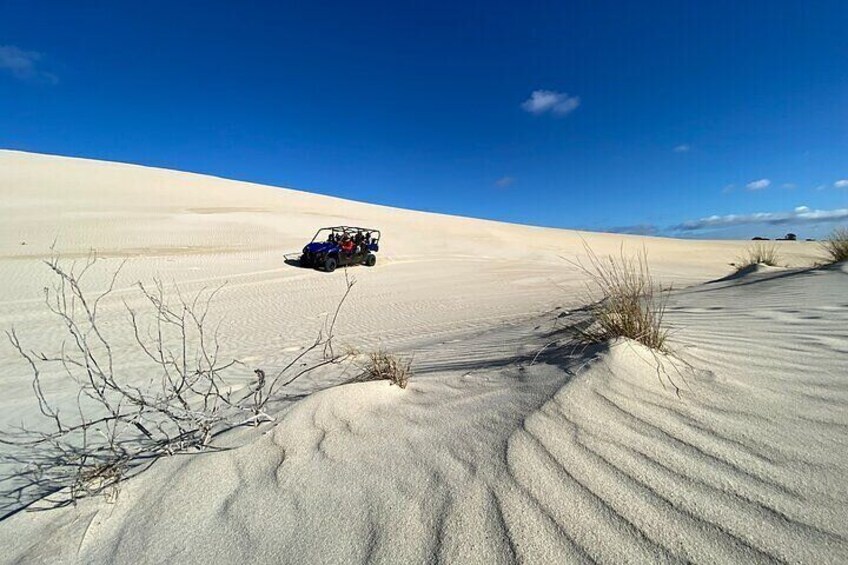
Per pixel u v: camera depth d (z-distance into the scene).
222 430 2.46
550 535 1.37
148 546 1.59
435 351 4.61
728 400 2.10
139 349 6.53
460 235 30.75
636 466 1.66
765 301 4.56
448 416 2.28
